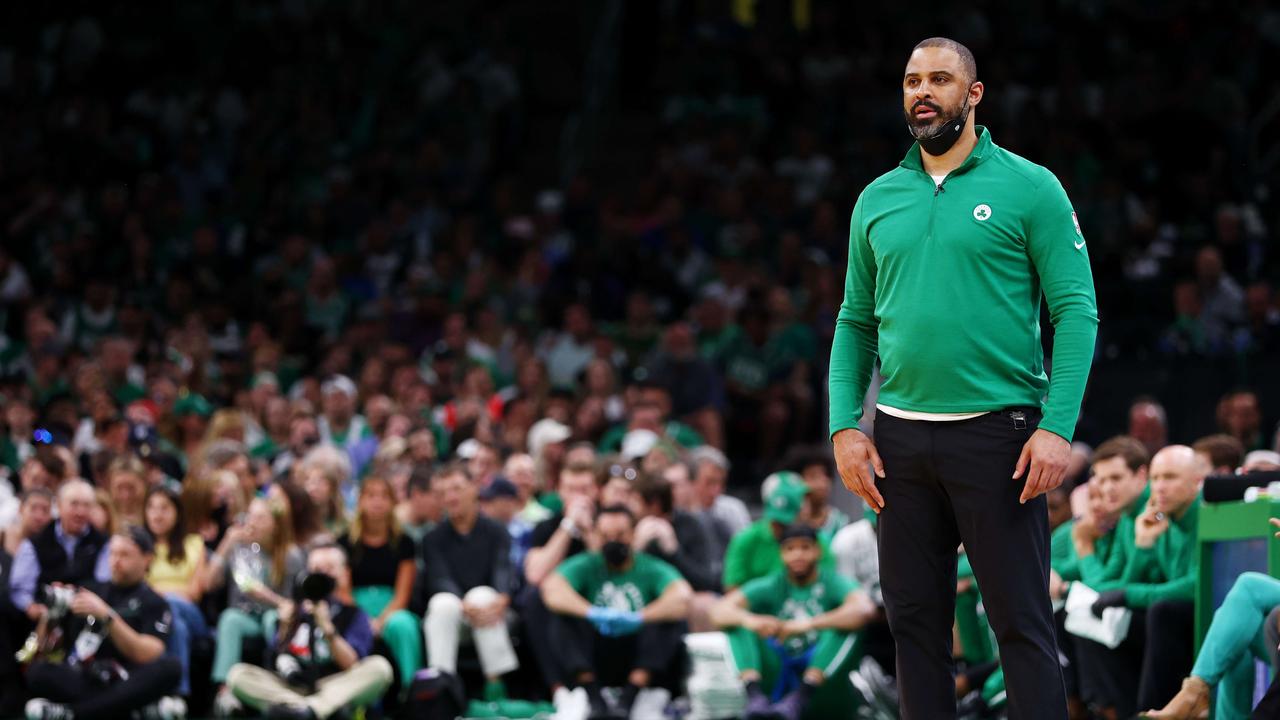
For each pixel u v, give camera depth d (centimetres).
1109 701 1399
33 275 3038
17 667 1661
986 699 1537
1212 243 2719
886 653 1845
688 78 3659
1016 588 818
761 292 2636
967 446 821
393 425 2167
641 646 1697
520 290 2900
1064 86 3341
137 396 2380
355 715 1611
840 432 855
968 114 835
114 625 1597
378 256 3055
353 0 3881
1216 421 2138
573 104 3828
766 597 1705
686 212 3119
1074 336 811
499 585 1778
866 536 1798
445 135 3528
